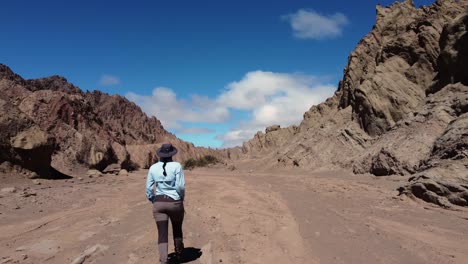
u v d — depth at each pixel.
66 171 28.16
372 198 13.43
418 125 23.61
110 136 44.50
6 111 19.28
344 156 30.86
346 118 36.12
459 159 13.23
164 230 5.57
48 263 5.94
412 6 37.94
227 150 118.62
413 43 30.56
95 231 8.17
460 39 23.59
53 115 32.97
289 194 15.02
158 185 5.66
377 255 6.39
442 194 11.52
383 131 29.67
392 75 30.91
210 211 10.83
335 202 12.56
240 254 6.45
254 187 18.41
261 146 75.06
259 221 9.27
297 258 6.24
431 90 27.34
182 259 6.19
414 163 20.62
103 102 87.06
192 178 26.17
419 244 7.08
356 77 38.25
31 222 9.05
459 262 6.01
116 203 12.55
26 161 19.64
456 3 30.06
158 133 91.50
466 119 16.00
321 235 7.79
